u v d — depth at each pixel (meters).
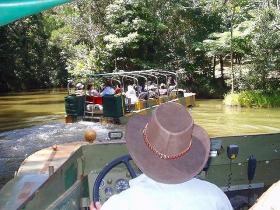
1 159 10.11
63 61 44.66
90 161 3.61
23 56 41.38
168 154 1.69
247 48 25.69
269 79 24.12
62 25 44.59
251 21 24.89
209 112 18.89
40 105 24.08
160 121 1.69
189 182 1.73
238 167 3.94
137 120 1.83
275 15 23.11
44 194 2.53
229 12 27.22
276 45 23.20
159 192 1.66
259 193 3.98
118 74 15.20
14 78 40.62
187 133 1.68
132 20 26.16
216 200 1.71
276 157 4.01
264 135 3.94
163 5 27.88
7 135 13.16
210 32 29.48
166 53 28.16
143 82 24.56
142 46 27.25
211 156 3.71
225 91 26.53
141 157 1.71
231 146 3.74
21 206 2.11
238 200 3.72
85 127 13.74
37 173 3.79
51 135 12.87
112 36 26.09
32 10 1.77
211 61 28.75
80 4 27.52
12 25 39.00
